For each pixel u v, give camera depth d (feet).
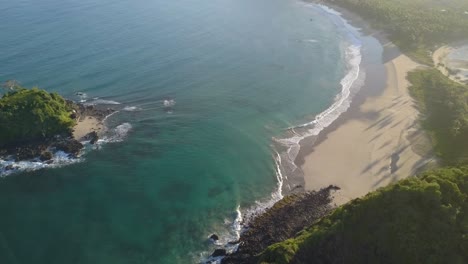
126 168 283.18
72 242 226.38
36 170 277.44
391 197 202.18
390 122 337.11
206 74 412.16
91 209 248.93
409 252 186.29
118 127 323.98
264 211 247.91
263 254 198.29
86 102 352.28
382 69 437.17
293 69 433.89
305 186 268.62
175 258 217.77
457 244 184.85
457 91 368.89
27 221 238.89
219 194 263.29
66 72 388.98
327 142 313.32
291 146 309.83
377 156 294.25
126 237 230.27
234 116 347.15
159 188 266.98
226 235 231.50
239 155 300.20
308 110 360.07
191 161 291.99
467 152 288.10
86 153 295.07
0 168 277.03
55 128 308.40
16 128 295.69
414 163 284.61
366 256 193.67
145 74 401.08
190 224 239.50
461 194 200.54
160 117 339.77
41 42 436.76
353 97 380.37
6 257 214.90
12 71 379.55
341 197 255.50
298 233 216.13
